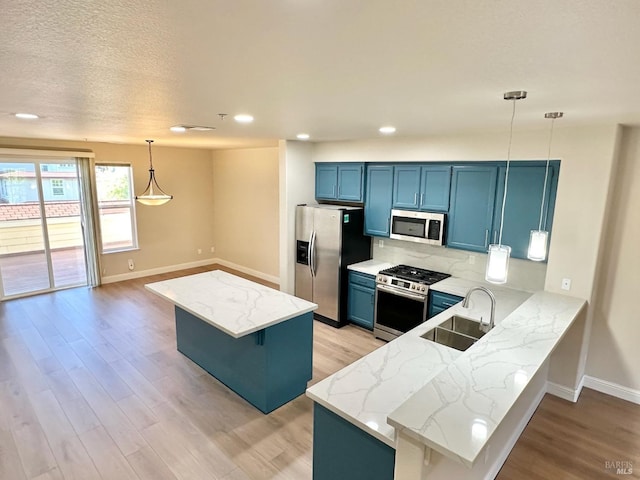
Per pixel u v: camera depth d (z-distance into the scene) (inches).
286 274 223.8
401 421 68.3
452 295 162.1
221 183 313.9
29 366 163.5
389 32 44.5
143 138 203.9
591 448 121.0
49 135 192.4
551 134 138.7
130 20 41.2
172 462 112.3
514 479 108.5
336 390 86.5
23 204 236.7
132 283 274.2
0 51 52.3
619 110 96.0
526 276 161.6
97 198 259.3
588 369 153.5
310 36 46.5
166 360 169.9
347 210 199.9
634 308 140.9
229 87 74.3
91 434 123.1
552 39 46.1
